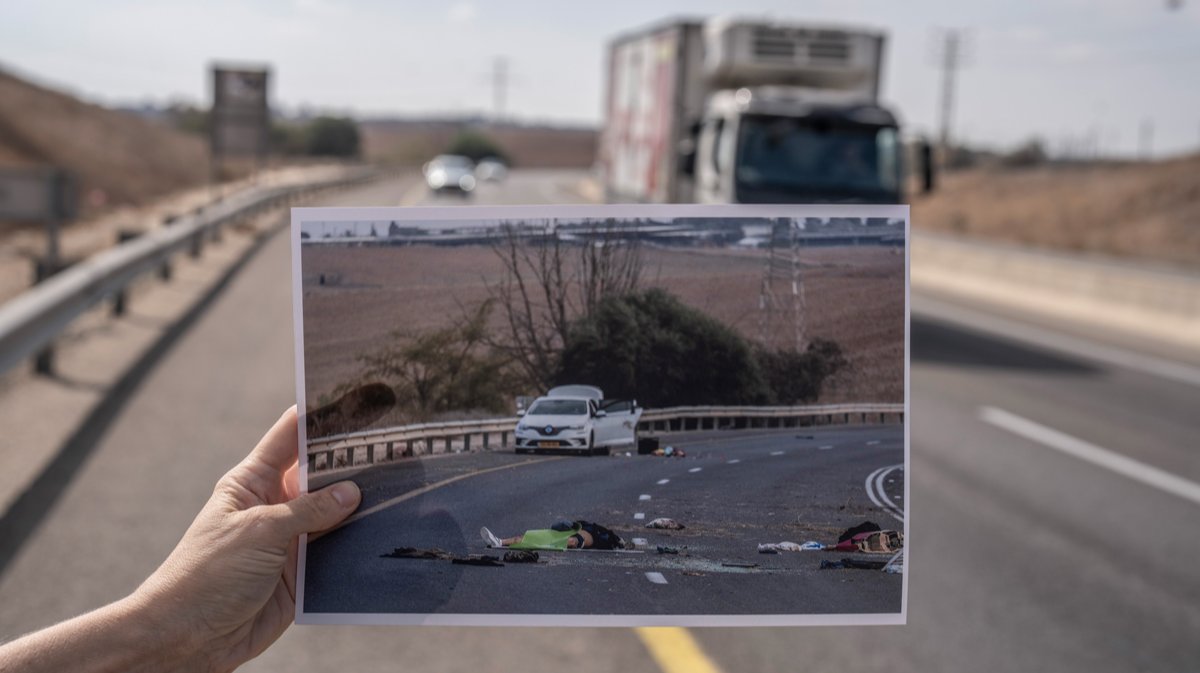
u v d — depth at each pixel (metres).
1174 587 5.20
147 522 5.16
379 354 1.42
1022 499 6.73
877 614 1.44
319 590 1.41
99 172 38.22
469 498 1.42
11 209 10.23
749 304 1.46
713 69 14.41
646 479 1.44
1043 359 13.29
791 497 1.44
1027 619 4.71
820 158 12.10
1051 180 69.81
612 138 20.03
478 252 1.43
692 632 4.39
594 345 1.44
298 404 1.41
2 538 4.87
